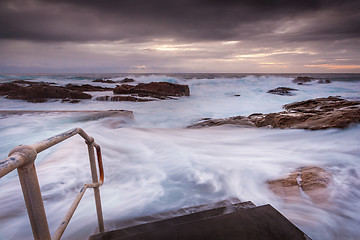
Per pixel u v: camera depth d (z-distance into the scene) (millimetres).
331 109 8453
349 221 2408
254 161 4473
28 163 735
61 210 2783
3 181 3965
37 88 19047
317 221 2416
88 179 3629
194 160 4621
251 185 3496
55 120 8719
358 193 2912
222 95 24359
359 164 3811
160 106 16906
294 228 1380
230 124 8773
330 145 4984
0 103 16734
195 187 3521
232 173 3953
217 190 3412
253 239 1290
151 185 3586
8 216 2609
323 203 2736
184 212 2424
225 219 1469
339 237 2203
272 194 3131
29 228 2477
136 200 3102
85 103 17547
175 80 44562
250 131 7555
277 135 6535
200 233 1338
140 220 2396
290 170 3865
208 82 40625
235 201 2584
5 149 6164
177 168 4266
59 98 19000
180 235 1321
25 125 8062
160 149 5453
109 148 5379
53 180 3396
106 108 15602
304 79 38594
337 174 3455
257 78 43500
